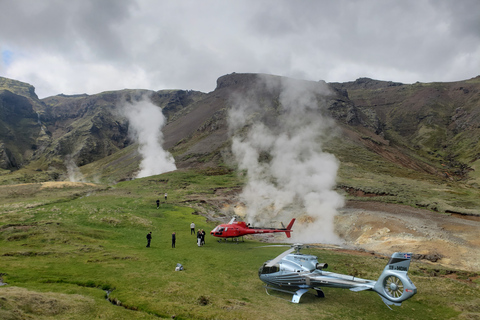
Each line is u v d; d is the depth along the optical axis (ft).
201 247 96.78
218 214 189.16
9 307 38.60
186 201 207.82
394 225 146.41
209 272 69.67
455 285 69.72
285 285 59.11
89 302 47.62
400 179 302.25
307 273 57.77
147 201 191.11
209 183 295.89
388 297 51.11
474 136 624.18
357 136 482.69
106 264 71.15
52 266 66.74
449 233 134.00
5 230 96.84
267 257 85.61
